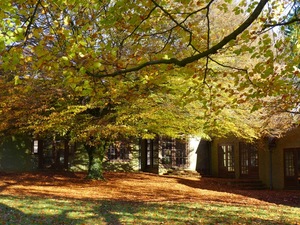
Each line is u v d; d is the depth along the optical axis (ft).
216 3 43.52
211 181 72.54
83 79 23.94
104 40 33.14
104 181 62.80
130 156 85.20
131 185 59.88
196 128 51.19
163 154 82.53
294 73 24.22
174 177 76.28
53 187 54.70
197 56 18.42
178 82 39.40
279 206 43.14
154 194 51.57
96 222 30.45
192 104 43.78
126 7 21.09
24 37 19.13
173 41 34.63
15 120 57.00
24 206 36.06
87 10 28.71
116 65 25.79
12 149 75.97
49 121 48.91
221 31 39.91
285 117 54.60
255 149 73.26
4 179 61.11
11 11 18.13
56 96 48.52
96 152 64.03
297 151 62.18
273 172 67.10
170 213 35.40
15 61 18.61
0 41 17.42
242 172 77.30
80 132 51.62
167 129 51.06
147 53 32.07
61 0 20.79
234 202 45.75
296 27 27.12
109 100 44.78
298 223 32.09
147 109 46.37
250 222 32.07
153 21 25.03
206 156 87.97
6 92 49.42
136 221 31.22
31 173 71.05
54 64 20.49
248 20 17.28
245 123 52.54
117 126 47.60
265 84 24.26
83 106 45.52
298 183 61.82
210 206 40.73
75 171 78.28
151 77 25.14
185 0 21.36
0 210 33.37
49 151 79.00
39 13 28.84
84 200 42.91
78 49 19.42
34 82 43.91
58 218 31.40
